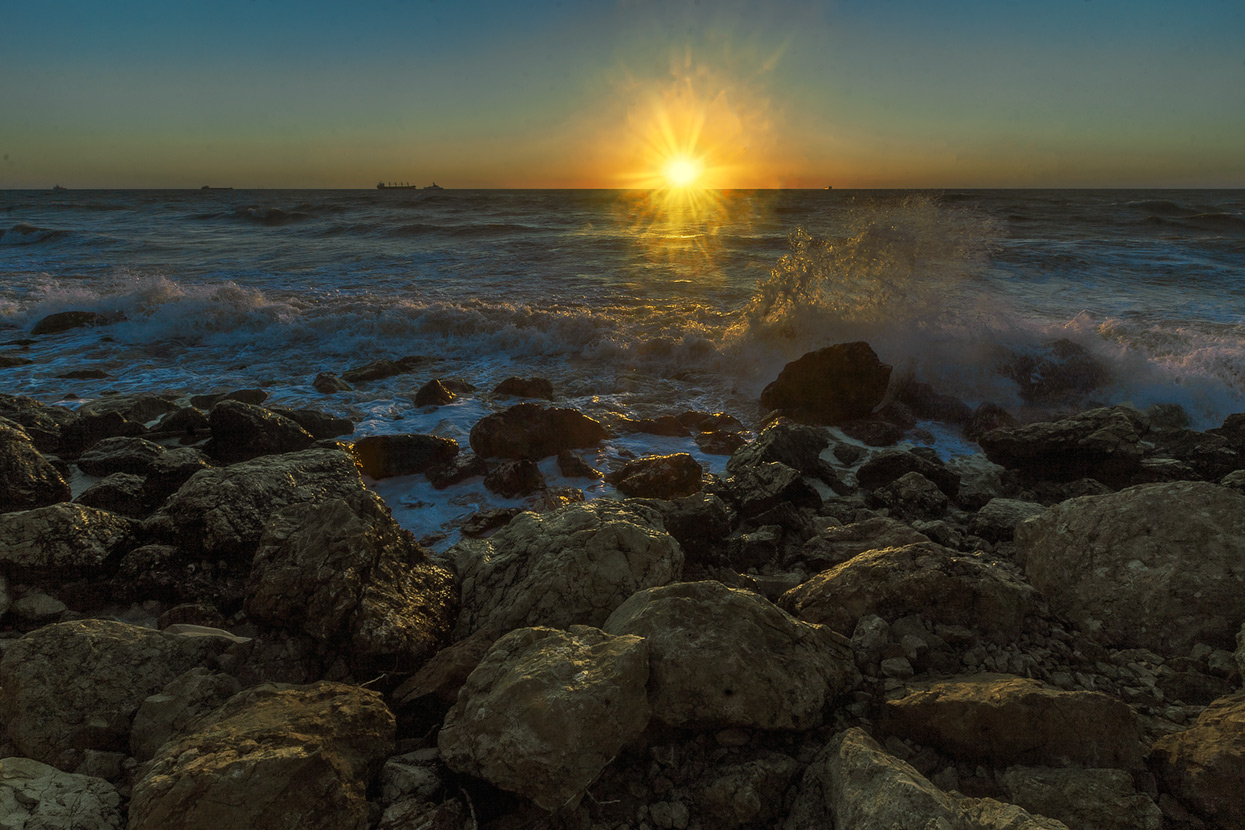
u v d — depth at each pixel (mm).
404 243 25094
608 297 14195
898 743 2580
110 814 2215
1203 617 3180
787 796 2406
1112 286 15094
